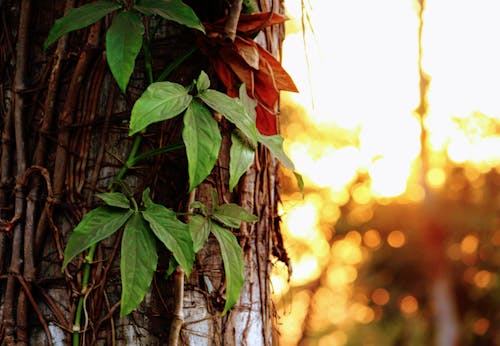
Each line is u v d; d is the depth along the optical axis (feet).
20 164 3.80
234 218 3.74
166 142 3.79
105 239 3.75
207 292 3.78
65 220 3.76
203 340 3.76
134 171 3.76
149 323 3.72
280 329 4.54
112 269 3.73
